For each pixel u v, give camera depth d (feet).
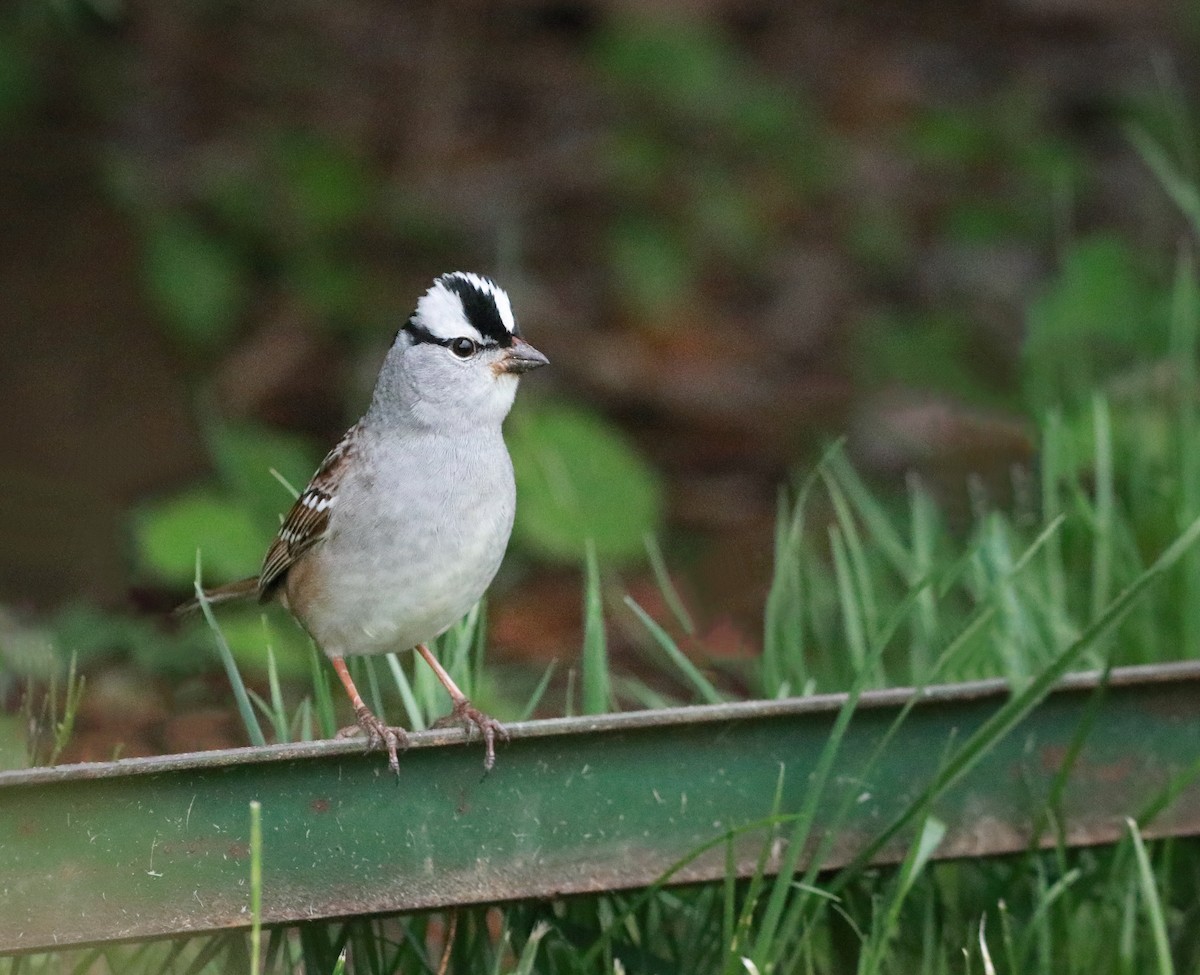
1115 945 20.33
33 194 43.34
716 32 59.93
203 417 39.73
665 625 33.42
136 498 36.60
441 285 21.88
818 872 19.08
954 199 55.77
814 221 54.54
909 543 32.19
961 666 22.43
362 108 54.24
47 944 16.63
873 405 43.86
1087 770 19.92
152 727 27.66
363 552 21.27
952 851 19.58
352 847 17.66
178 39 52.49
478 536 21.47
